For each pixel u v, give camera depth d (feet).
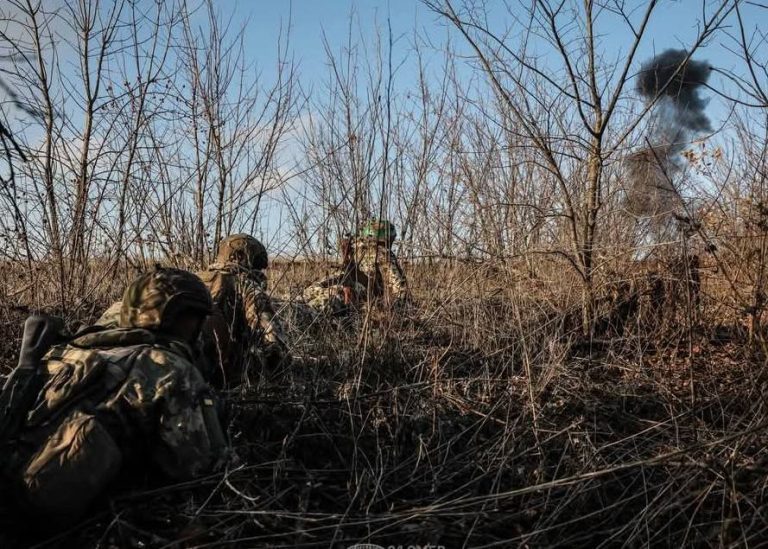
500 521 9.41
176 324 10.17
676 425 10.75
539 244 19.42
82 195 18.67
